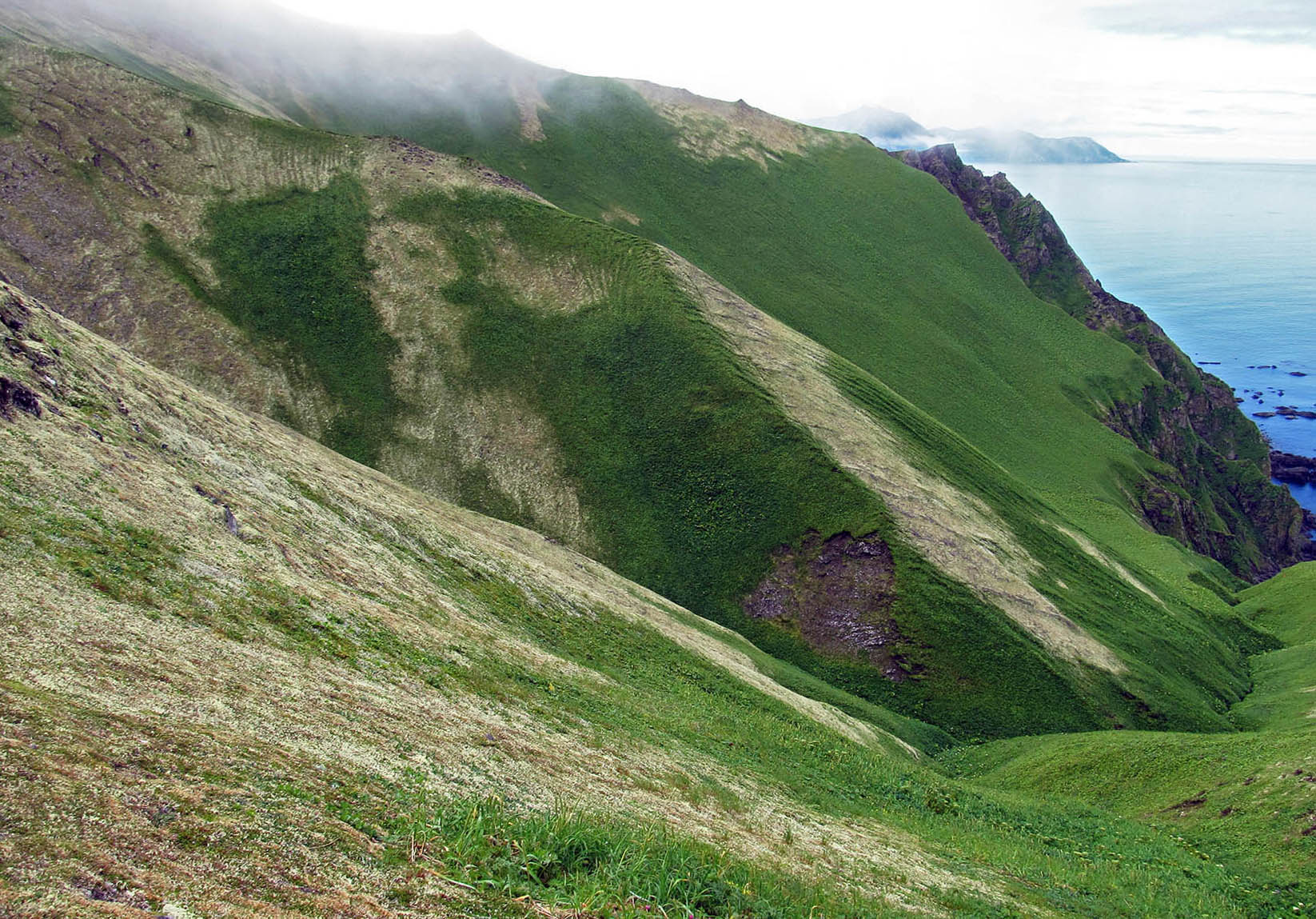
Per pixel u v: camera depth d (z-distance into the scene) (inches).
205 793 503.8
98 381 1174.3
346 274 3425.2
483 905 512.1
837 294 6018.7
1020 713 2469.2
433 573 1475.1
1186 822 1557.6
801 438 3043.8
